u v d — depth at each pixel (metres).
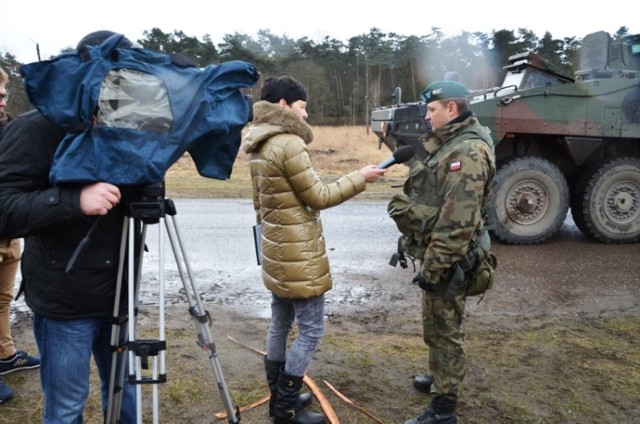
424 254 2.67
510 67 7.28
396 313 4.32
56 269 1.92
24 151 1.78
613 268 5.65
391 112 6.90
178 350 3.50
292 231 2.53
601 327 4.02
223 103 1.98
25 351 3.39
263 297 4.63
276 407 2.69
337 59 44.84
